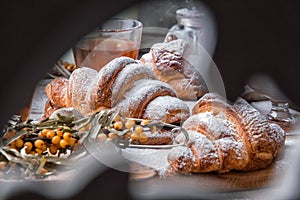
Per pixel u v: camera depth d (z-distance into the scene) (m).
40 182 0.63
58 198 0.62
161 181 0.64
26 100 0.51
